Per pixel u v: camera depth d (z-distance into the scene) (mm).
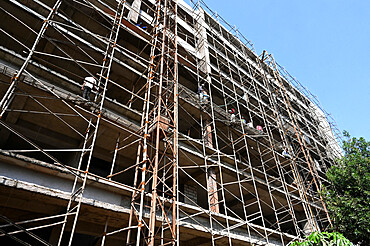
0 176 8797
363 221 17000
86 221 12789
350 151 21406
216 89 25906
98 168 16297
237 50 34219
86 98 13164
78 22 18375
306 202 22906
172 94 18609
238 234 16078
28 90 11375
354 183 19281
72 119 13680
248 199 22844
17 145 15586
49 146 15445
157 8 20781
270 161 26391
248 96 29828
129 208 12047
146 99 15062
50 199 10031
